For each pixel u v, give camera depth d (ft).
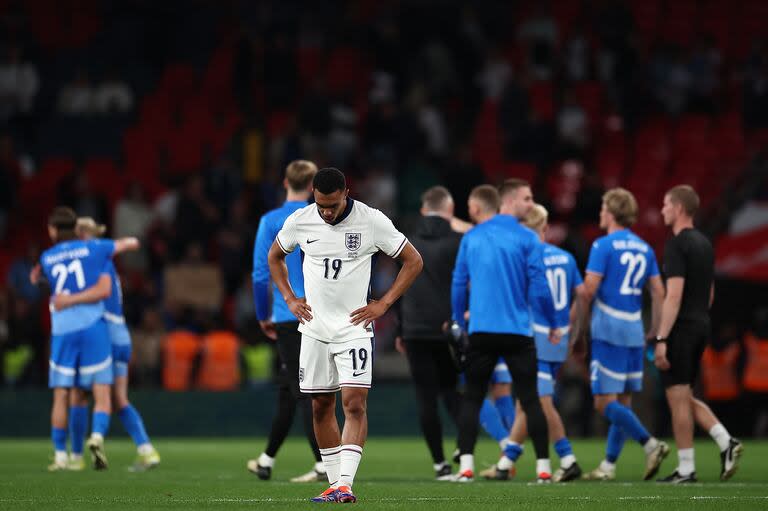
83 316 119.03
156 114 291.58
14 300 216.33
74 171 266.57
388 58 291.17
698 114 285.02
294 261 101.55
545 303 107.04
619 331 109.70
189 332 214.28
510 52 310.04
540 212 116.16
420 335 111.14
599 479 111.34
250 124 285.64
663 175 273.33
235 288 236.63
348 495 78.02
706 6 316.19
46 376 212.43
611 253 109.81
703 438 199.93
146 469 122.83
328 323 78.74
